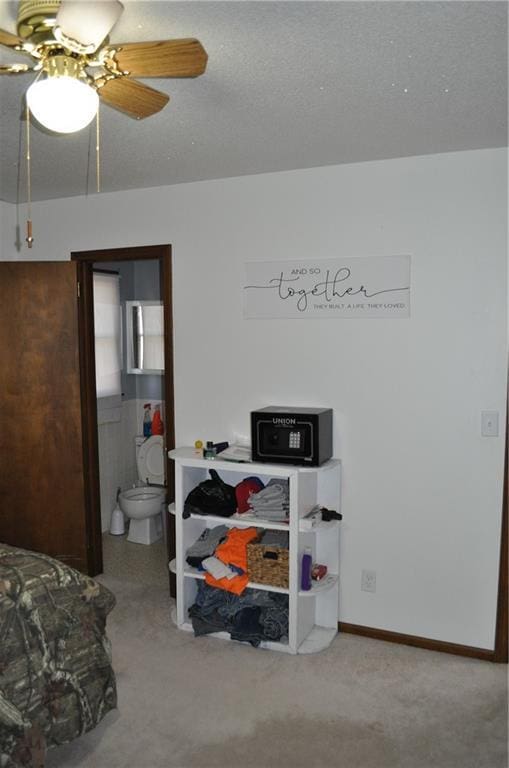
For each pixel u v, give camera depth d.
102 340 4.66
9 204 3.88
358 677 2.75
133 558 4.24
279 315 3.22
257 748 2.28
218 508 3.06
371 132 2.52
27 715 1.98
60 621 2.17
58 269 3.59
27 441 3.70
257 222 3.22
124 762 2.20
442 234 2.85
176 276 3.47
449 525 2.94
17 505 3.76
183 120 2.38
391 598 3.08
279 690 2.65
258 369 3.30
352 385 3.08
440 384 2.91
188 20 1.63
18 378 3.66
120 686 2.67
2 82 1.99
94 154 2.82
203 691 2.64
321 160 2.94
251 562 3.00
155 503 4.49
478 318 2.82
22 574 2.19
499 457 2.83
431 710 2.50
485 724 2.41
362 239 3.00
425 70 1.92
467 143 2.67
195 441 3.50
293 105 2.22
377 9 1.56
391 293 2.96
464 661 2.90
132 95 1.77
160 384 4.98
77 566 3.75
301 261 3.14
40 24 1.48
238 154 2.84
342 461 3.12
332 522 2.98
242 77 1.98
